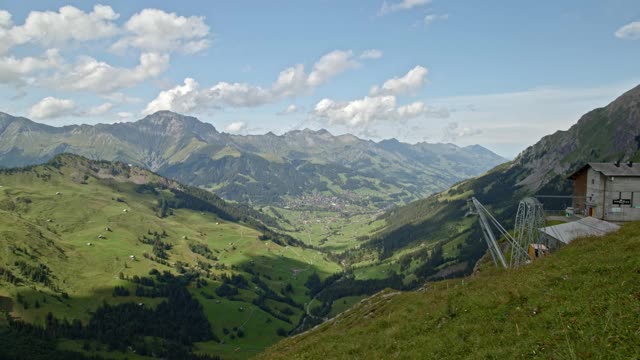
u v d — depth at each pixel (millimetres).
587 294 21500
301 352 36188
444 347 22609
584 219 68125
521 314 22812
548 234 62406
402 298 53688
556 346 16250
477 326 23516
